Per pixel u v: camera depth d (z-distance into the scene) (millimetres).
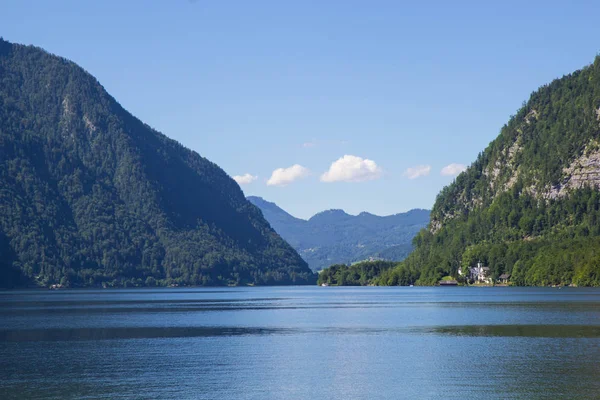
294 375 87125
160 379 84875
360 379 84438
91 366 93875
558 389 78062
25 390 79062
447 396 75438
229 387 80312
